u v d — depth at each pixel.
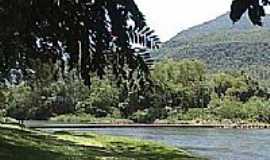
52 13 3.11
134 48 3.02
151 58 3.06
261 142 47.06
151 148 24.67
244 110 86.44
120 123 72.12
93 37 3.09
